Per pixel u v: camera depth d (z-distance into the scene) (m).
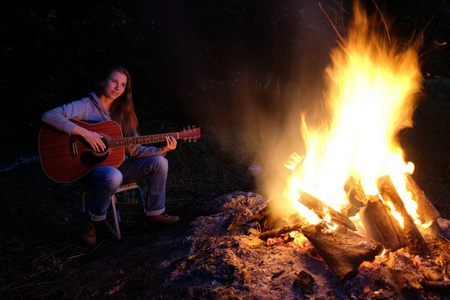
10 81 7.01
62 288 3.05
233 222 3.61
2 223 3.98
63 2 7.20
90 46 7.26
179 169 6.02
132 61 7.77
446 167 5.98
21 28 6.73
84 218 3.68
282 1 7.64
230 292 2.59
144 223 4.13
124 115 3.95
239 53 8.06
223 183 5.55
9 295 2.93
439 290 2.50
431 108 9.05
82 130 3.50
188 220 4.31
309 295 2.54
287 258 2.92
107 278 3.17
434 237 3.13
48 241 3.78
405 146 6.71
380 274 2.54
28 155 6.03
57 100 7.40
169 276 3.07
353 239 2.80
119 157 3.74
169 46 8.11
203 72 8.16
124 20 7.88
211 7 7.71
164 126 7.77
